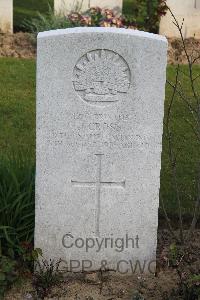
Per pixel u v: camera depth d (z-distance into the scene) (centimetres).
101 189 219
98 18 475
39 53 205
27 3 601
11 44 468
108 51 206
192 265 235
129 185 219
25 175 246
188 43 491
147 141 215
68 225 223
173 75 425
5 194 239
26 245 228
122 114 212
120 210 222
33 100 379
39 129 212
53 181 218
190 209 272
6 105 369
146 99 211
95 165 217
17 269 227
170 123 356
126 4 612
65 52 205
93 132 213
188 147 330
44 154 215
